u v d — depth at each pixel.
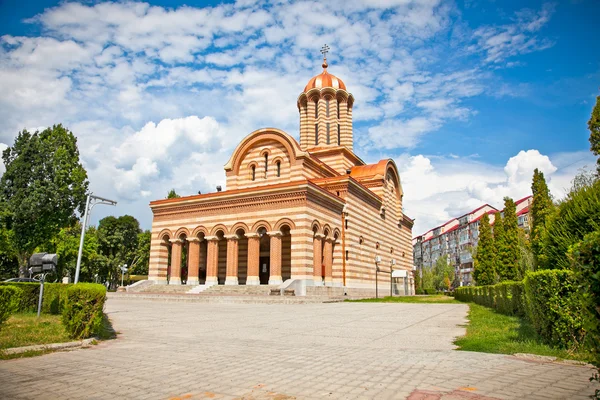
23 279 39.81
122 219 86.62
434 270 103.62
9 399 7.40
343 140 57.69
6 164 48.88
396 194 60.75
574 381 8.14
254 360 10.56
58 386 8.19
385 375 8.76
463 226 117.94
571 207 15.91
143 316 22.02
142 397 7.44
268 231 39.47
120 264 83.19
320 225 40.50
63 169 49.00
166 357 11.09
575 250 6.26
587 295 5.84
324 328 17.33
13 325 16.88
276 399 7.20
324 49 61.56
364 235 48.62
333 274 43.19
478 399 6.98
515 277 37.06
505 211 39.53
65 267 58.97
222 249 49.56
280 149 46.94
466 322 19.38
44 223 47.69
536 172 32.94
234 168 49.09
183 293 39.28
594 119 24.92
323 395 7.36
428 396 7.18
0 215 45.72
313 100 58.31
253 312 24.50
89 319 14.01
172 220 45.69
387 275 54.53
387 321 19.86
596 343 5.85
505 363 9.89
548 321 11.88
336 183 45.66
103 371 9.45
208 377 8.80
